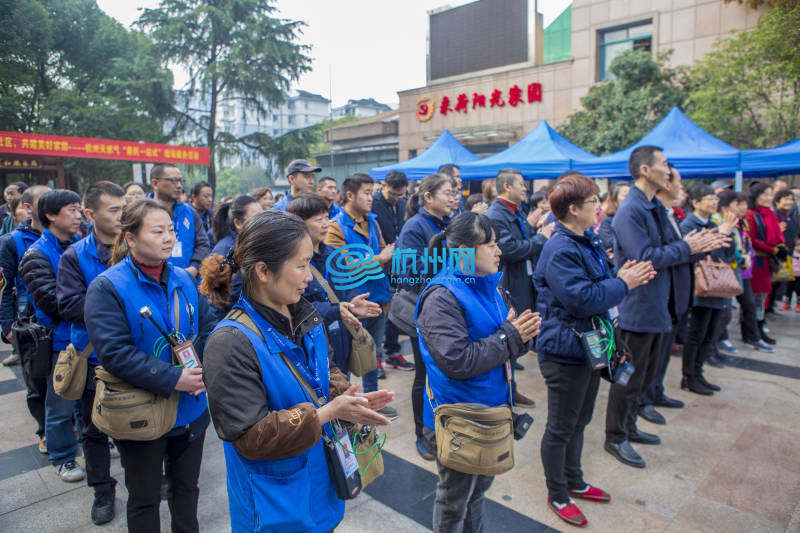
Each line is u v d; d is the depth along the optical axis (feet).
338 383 5.26
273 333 4.42
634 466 9.87
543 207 16.89
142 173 38.58
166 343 6.47
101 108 63.00
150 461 6.30
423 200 9.99
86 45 67.05
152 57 70.74
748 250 16.80
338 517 4.83
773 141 40.27
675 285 11.00
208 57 77.71
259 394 4.18
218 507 8.66
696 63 45.29
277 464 4.29
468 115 72.08
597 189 7.97
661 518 8.27
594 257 8.13
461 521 6.21
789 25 36.42
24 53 58.13
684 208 20.54
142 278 6.42
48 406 9.30
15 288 10.96
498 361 5.66
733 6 50.11
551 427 8.17
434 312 5.86
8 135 36.24
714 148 21.77
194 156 45.42
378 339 11.84
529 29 66.13
